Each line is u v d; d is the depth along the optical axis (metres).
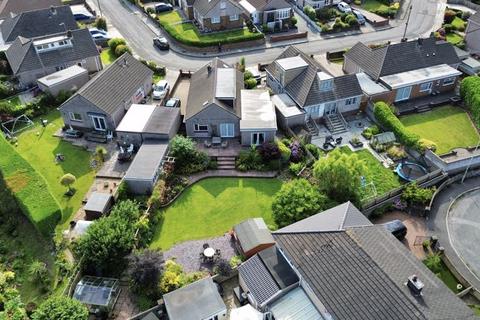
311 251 35.06
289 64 62.19
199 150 55.28
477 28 77.19
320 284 32.81
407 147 56.34
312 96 58.84
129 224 42.97
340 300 31.47
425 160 54.38
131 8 95.69
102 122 57.47
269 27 85.06
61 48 69.25
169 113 57.69
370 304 30.64
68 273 41.06
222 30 84.81
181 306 36.16
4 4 84.50
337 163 45.44
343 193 46.53
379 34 85.88
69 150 55.94
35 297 40.09
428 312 29.36
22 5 84.94
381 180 52.22
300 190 45.22
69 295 38.44
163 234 45.50
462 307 31.28
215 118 55.62
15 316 36.59
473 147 56.72
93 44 71.50
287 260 38.16
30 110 61.62
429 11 94.94
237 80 63.44
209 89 58.59
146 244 44.09
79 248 40.53
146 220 44.94
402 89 63.97
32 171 49.34
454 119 62.69
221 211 48.22
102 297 37.81
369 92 62.16
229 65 71.25
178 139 53.09
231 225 46.53
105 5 97.06
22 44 69.19
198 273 40.56
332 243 35.09
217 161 54.19
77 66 68.06
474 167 53.88
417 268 34.03
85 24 87.94
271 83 67.31
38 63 67.06
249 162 53.41
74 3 96.38
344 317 30.48
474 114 62.28
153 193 48.16
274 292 35.84
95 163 53.44
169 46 80.69
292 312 35.00
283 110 58.41
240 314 36.12
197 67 74.75
